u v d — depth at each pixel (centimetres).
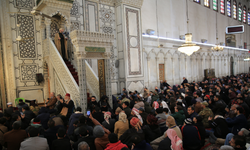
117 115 518
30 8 890
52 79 816
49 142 341
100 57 661
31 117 477
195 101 566
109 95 677
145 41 1306
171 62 1545
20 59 863
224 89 887
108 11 1122
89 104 609
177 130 321
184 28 1670
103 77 689
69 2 878
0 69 821
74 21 985
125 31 1105
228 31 1780
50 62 829
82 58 600
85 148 240
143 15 1297
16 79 854
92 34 614
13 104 834
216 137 416
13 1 845
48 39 837
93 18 1062
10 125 413
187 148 341
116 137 260
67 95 564
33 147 275
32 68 893
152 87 1361
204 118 488
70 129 416
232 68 2492
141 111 445
